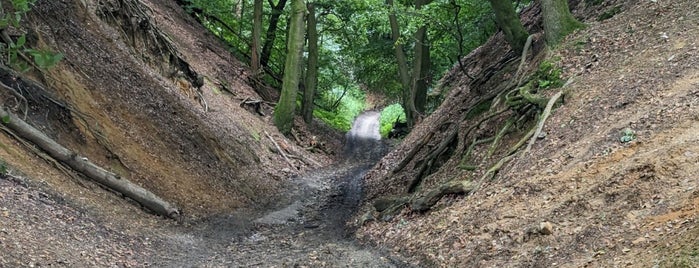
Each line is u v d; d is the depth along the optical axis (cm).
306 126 2873
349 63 4041
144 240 888
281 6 3164
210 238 1032
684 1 1124
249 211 1334
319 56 3788
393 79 3719
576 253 616
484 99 1345
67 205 857
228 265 830
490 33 2447
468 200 930
